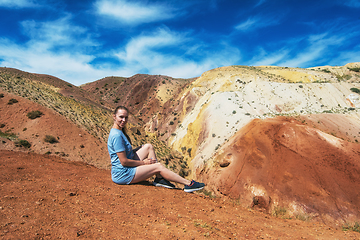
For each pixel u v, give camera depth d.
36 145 20.61
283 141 29.73
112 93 129.62
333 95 51.81
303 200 22.42
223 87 64.50
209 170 33.94
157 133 66.38
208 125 47.12
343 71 90.12
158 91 104.50
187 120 60.03
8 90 27.27
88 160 22.38
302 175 24.72
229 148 33.69
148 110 93.56
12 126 22.14
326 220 20.16
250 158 29.77
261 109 47.12
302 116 37.78
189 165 42.75
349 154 25.22
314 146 27.42
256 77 66.94
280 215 21.94
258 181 26.25
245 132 34.97
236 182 27.89
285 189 24.14
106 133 32.78
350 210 20.36
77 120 29.88
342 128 34.00
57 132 23.92
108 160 24.23
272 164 27.59
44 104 28.11
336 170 23.92
